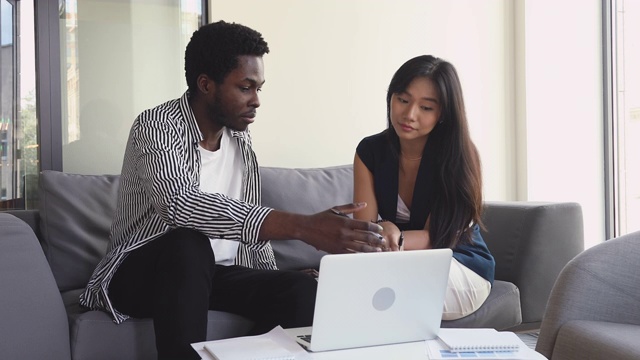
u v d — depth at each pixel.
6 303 1.60
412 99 2.03
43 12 2.85
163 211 1.68
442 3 3.47
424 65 2.04
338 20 3.26
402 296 1.36
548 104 3.64
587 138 3.74
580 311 1.68
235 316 1.88
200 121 1.98
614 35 3.78
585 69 3.73
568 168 3.70
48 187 2.33
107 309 1.80
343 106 3.28
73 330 1.76
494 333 1.41
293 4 3.18
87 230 2.34
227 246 2.05
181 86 3.08
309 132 3.21
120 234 1.90
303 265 2.57
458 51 3.52
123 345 1.78
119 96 2.98
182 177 1.72
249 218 1.58
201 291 1.62
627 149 3.83
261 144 3.13
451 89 2.03
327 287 1.28
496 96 3.61
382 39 3.35
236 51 1.91
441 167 2.07
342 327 1.33
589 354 1.52
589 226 3.78
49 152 2.86
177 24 3.06
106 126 2.97
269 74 3.14
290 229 1.54
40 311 1.66
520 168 3.63
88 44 2.93
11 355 1.57
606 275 1.72
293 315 1.79
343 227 1.45
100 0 2.95
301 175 2.72
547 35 3.63
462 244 2.13
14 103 2.84
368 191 2.21
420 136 2.10
